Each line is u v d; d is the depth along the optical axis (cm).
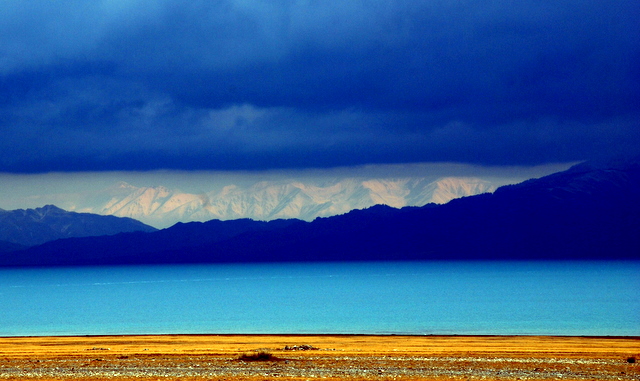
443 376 5169
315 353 6794
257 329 13188
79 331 13200
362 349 7481
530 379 5059
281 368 5566
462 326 13438
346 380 4969
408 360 6134
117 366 5738
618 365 5828
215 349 7494
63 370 5494
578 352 7100
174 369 5519
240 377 5088
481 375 5222
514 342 8862
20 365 5847
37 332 13050
